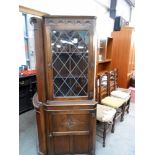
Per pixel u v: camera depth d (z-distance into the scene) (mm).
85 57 1554
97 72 2900
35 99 1878
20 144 2207
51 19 1433
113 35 3754
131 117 3014
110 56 3406
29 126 2709
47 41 1478
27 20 3412
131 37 3541
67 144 1788
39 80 1641
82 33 1492
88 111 1667
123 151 2055
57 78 1603
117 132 2488
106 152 2033
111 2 4094
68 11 2672
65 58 1562
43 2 2273
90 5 3227
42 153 1854
